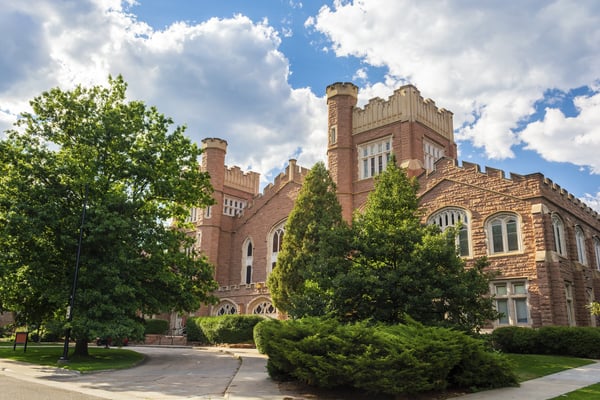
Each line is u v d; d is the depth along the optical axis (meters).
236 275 44.06
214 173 45.75
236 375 15.27
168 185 22.77
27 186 19.64
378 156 33.62
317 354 11.45
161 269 22.17
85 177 20.22
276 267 27.39
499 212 25.48
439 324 13.87
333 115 35.97
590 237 28.78
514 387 12.46
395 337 10.96
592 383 13.11
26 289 20.00
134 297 20.20
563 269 24.14
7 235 19.05
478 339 13.07
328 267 15.84
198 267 23.89
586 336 19.36
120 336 18.70
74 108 22.25
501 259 24.86
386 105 33.91
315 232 25.91
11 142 21.22
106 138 21.81
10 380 14.20
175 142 24.31
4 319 41.91
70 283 19.88
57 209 19.70
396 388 10.21
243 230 44.75
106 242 19.88
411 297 14.16
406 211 18.48
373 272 14.99
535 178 24.55
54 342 35.50
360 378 10.52
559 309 22.67
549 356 19.58
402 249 15.66
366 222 17.55
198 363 20.12
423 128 33.22
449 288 14.45
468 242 26.30
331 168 35.06
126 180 22.94
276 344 12.56
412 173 30.83
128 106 23.66
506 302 24.39
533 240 24.00
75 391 12.19
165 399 11.04
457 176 27.58
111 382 14.13
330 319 12.54
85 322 18.53
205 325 33.34
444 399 10.98
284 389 12.41
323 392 11.81
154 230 21.89
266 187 43.53
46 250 20.11
